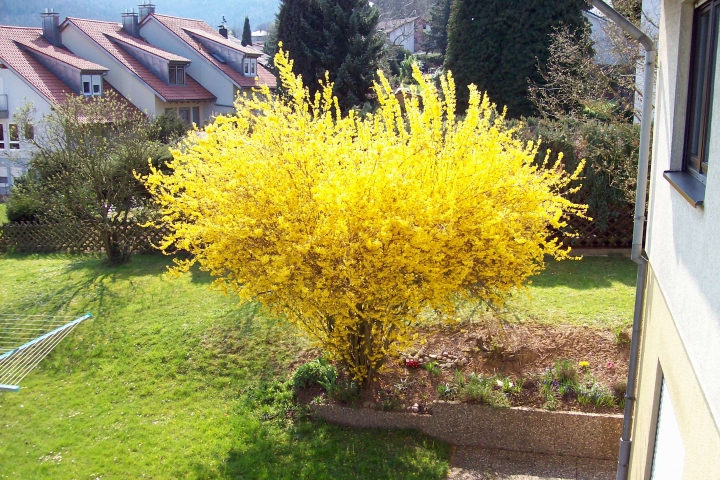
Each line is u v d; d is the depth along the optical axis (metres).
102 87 26.00
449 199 5.61
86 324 9.17
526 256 6.16
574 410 6.40
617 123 10.74
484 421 6.47
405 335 6.28
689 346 3.81
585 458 6.29
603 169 10.57
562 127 11.23
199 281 10.59
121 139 12.34
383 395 7.01
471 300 6.32
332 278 6.03
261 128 6.43
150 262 11.94
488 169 5.74
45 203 12.41
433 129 6.02
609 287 9.44
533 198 6.02
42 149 12.20
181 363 8.02
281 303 6.43
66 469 6.28
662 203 5.00
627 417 5.76
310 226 5.97
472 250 5.91
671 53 4.87
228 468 6.20
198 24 33.81
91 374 7.99
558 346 7.61
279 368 7.78
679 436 4.25
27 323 9.34
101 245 13.09
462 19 17.03
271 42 30.20
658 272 5.02
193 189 6.35
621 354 7.37
